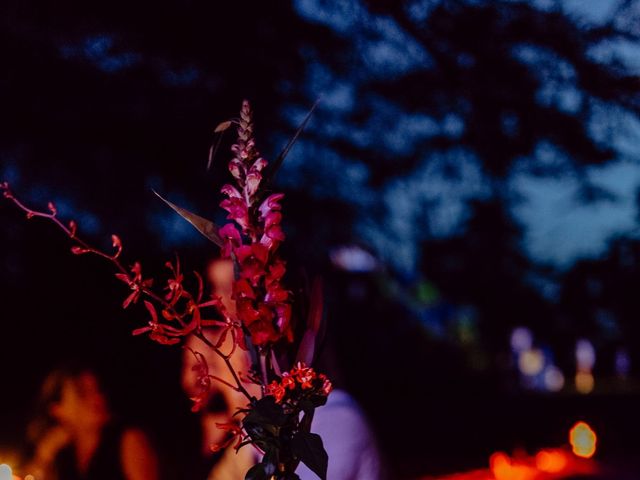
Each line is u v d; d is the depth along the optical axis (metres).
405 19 9.40
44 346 10.59
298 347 1.84
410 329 18.92
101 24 8.91
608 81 8.79
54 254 9.59
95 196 9.29
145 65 9.15
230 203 1.76
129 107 9.14
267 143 9.95
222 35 9.26
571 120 9.04
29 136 9.08
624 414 18.17
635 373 35.03
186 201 9.60
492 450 14.95
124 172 9.30
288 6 9.38
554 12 8.80
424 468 13.25
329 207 10.25
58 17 8.79
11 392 10.62
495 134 9.41
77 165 9.23
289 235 10.28
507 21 8.89
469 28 9.16
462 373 21.38
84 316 8.81
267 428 1.75
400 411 17.19
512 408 18.50
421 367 19.20
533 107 9.11
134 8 8.93
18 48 8.84
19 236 9.59
